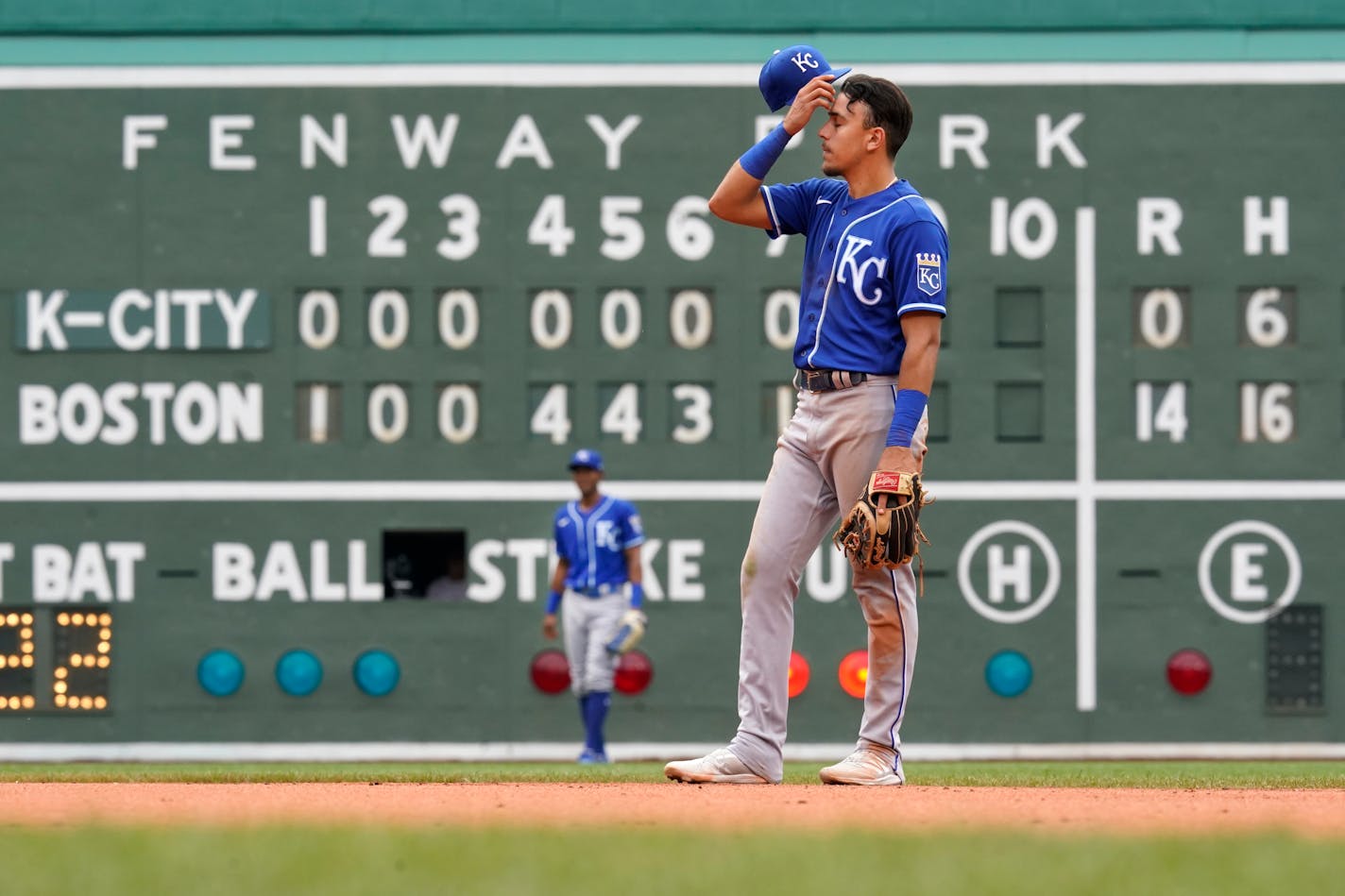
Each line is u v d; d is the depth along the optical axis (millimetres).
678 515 35906
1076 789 17094
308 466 36281
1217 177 36312
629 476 35969
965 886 9180
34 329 36531
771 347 36000
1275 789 17969
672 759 35625
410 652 36062
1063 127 36406
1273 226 36219
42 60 36688
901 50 36469
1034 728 35875
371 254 36375
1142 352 36156
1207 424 36094
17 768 33500
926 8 36562
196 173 36594
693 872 9695
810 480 17500
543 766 33719
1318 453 36031
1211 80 36406
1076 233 36250
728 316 36031
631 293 36125
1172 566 35969
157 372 36469
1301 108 36344
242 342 36344
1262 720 35875
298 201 36469
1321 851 10789
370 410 36250
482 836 11648
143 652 36219
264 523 36312
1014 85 36406
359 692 36031
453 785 17969
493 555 36062
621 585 34875
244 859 10305
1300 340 36125
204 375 36438
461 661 36062
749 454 35875
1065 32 36562
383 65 36531
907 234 16875
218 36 36688
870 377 17094
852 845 11070
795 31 36500
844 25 36531
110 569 36312
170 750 36062
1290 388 36156
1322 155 36312
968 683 35875
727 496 35875
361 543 36188
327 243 36375
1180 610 35969
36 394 36531
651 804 14719
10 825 12781
